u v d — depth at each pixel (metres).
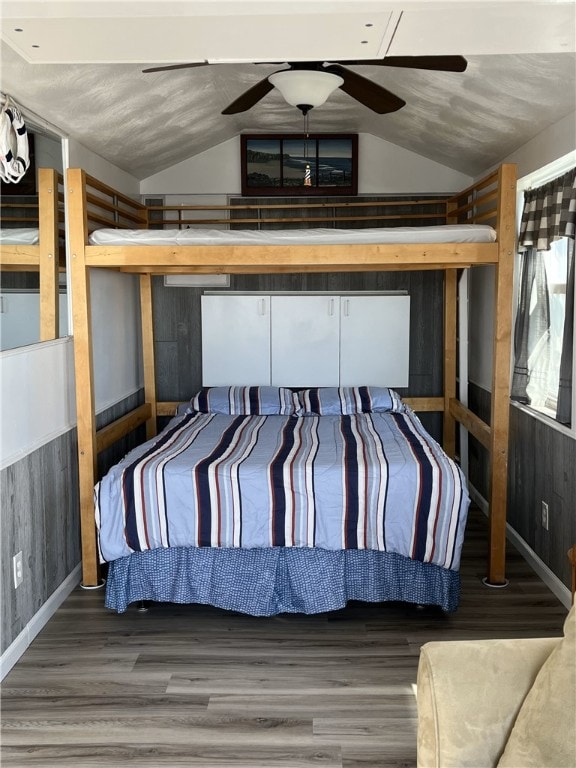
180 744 2.46
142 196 5.24
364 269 4.51
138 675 2.89
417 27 1.69
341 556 3.34
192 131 4.59
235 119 4.67
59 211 3.67
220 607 3.37
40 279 3.38
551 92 3.16
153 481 3.31
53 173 3.54
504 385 3.64
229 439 4.02
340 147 5.16
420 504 3.28
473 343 5.32
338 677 2.87
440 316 5.38
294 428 4.34
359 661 3.00
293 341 5.30
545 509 3.75
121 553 3.33
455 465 3.37
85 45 1.81
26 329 3.19
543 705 1.54
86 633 3.25
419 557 3.29
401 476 3.29
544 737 1.50
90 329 3.62
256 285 5.36
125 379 4.92
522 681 1.66
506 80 3.20
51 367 3.47
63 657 3.04
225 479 3.29
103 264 3.57
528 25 1.68
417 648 3.10
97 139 3.99
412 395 5.43
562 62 2.83
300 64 2.94
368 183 5.21
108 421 4.50
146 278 5.17
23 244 3.15
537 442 3.89
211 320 5.30
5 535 2.91
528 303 4.14
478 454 5.17
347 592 3.36
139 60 1.94
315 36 1.74
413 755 2.39
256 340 5.31
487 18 1.64
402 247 3.56
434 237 3.60
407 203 5.08
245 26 1.69
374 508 3.29
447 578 3.33
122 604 3.38
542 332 4.01
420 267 4.49
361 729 2.53
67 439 3.69
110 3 1.53
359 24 1.66
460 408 4.88
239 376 5.34
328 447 3.75
